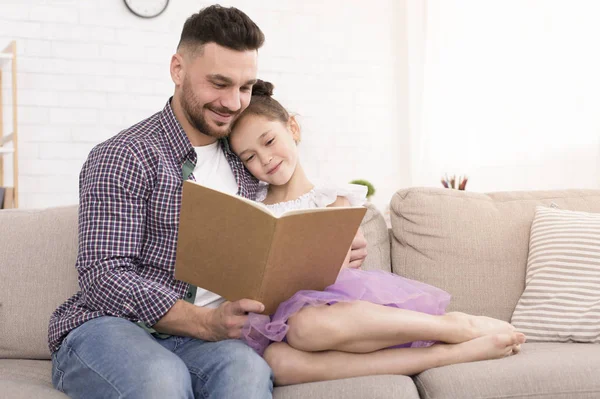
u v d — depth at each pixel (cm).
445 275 208
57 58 439
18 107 434
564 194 225
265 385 146
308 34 485
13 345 184
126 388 135
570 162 410
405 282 187
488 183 448
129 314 158
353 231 159
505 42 437
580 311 191
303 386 154
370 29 495
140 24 451
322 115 488
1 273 186
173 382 136
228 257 149
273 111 199
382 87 497
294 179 206
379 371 161
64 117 441
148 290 158
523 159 431
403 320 162
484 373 155
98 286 160
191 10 459
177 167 179
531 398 151
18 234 191
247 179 199
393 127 499
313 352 160
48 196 439
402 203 219
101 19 445
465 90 456
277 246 144
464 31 455
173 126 181
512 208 219
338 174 491
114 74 448
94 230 164
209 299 177
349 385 150
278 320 158
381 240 215
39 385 149
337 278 173
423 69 473
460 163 459
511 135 437
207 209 145
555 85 414
